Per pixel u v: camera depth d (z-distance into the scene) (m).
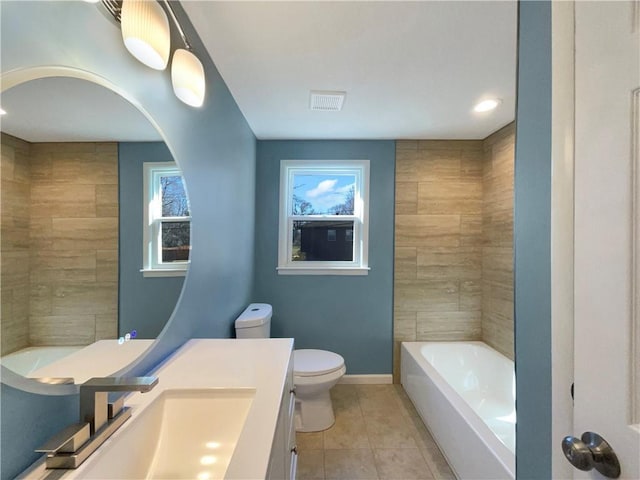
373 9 1.18
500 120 2.26
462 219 2.68
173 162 1.14
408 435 1.95
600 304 0.55
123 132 0.87
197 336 1.37
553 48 0.70
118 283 0.87
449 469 1.66
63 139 0.69
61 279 0.69
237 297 2.03
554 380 0.71
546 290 0.77
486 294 2.60
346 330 2.69
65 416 0.68
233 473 0.59
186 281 1.26
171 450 0.83
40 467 0.59
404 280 2.69
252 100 1.93
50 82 0.64
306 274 2.69
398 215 2.68
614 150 0.53
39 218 0.63
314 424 1.99
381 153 2.68
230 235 1.85
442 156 2.67
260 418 0.76
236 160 1.97
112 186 0.84
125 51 0.87
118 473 0.68
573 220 0.65
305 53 1.46
